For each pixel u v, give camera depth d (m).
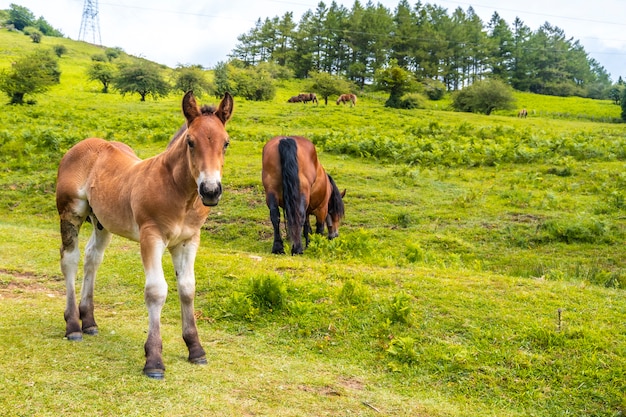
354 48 100.00
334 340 6.05
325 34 104.06
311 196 10.82
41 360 4.68
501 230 12.27
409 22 99.88
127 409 4.00
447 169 18.11
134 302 7.13
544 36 117.38
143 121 26.05
